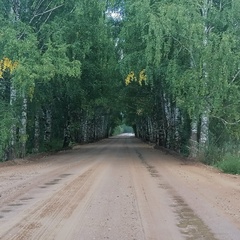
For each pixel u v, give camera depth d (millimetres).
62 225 8617
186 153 30656
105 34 29203
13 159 25812
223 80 22234
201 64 22656
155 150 40500
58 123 43500
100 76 35906
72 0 26297
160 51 23641
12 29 22297
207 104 23438
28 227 8430
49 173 18578
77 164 23750
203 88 22469
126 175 17812
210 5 24484
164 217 9445
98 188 13828
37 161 26266
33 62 22047
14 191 13117
